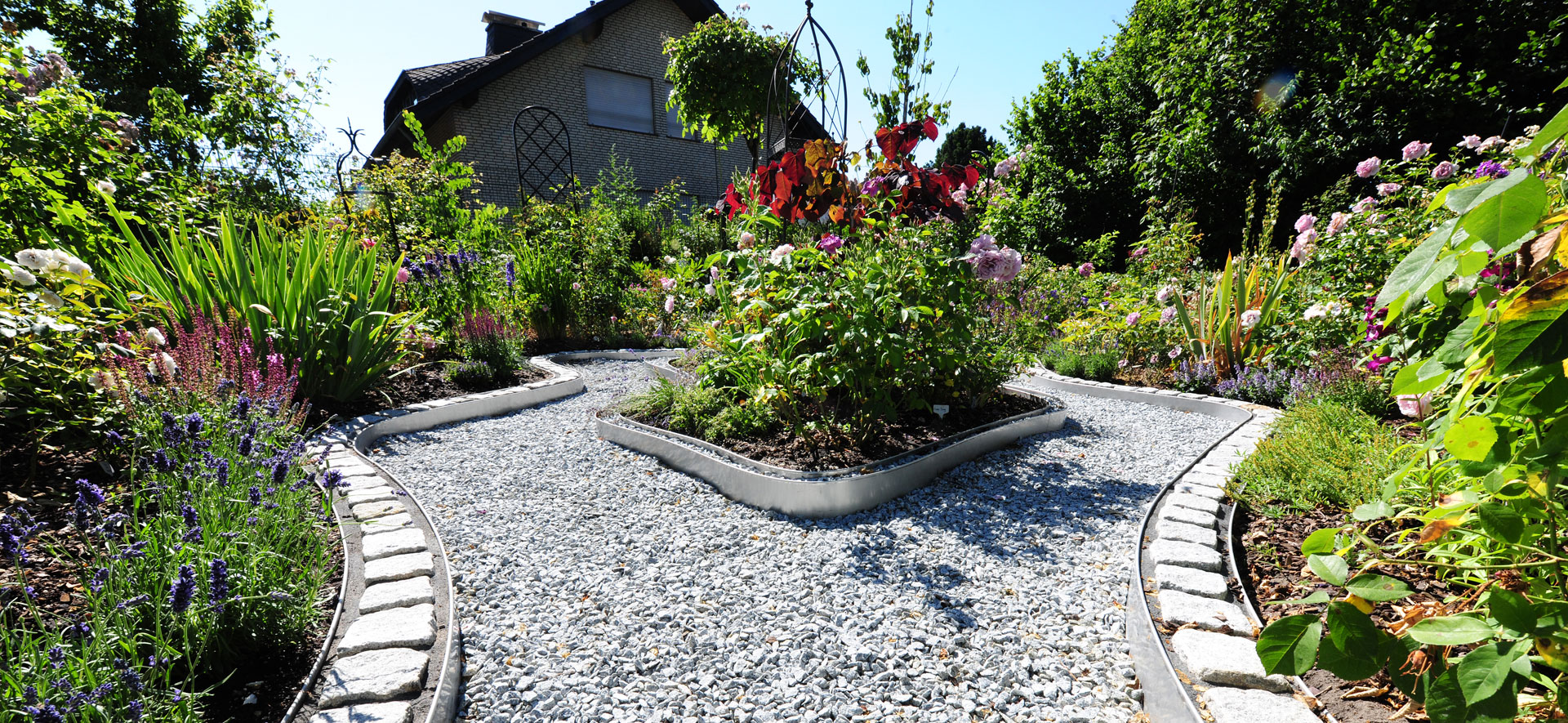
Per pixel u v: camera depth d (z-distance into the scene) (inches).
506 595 97.9
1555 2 371.2
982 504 130.0
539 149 530.0
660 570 106.0
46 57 195.6
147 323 155.5
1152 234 326.6
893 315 141.3
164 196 201.6
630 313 342.3
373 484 129.8
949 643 85.6
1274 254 267.1
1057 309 313.3
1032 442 170.1
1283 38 441.7
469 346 236.8
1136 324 260.8
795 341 148.9
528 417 198.1
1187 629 78.9
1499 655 39.3
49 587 78.1
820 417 151.1
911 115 187.3
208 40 639.1
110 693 61.1
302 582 83.6
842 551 110.9
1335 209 291.9
